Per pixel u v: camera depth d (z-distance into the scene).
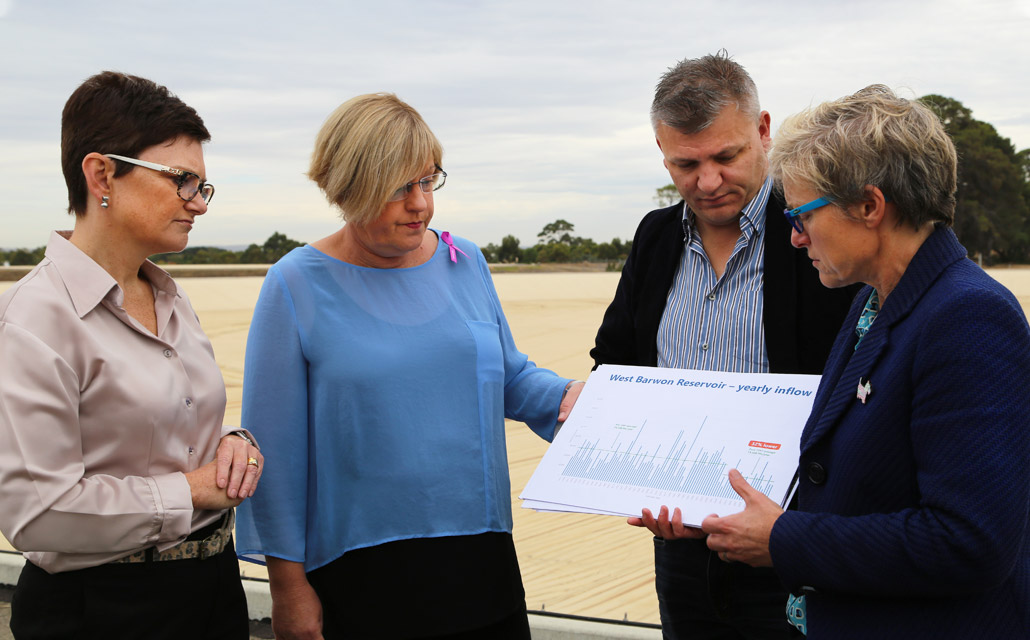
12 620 2.04
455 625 2.36
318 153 2.35
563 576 4.39
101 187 2.04
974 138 67.19
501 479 2.55
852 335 2.00
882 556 1.68
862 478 1.78
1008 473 1.58
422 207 2.34
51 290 1.96
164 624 2.03
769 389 2.30
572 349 14.02
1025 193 72.44
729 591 2.62
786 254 2.69
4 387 1.85
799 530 1.79
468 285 2.67
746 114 2.63
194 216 2.15
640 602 4.02
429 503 2.38
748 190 2.67
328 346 2.40
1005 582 1.71
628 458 2.27
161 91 2.10
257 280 36.69
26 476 1.84
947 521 1.61
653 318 2.96
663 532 2.08
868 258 1.84
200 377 2.21
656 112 2.72
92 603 1.96
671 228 2.97
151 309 2.20
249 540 2.39
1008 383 1.61
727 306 2.79
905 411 1.74
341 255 2.54
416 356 2.43
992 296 1.66
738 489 1.95
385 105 2.31
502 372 2.62
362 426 2.38
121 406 1.98
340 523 2.39
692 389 2.41
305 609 2.42
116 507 1.90
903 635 1.72
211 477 2.08
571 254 85.12
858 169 1.75
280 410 2.40
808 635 1.86
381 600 2.36
